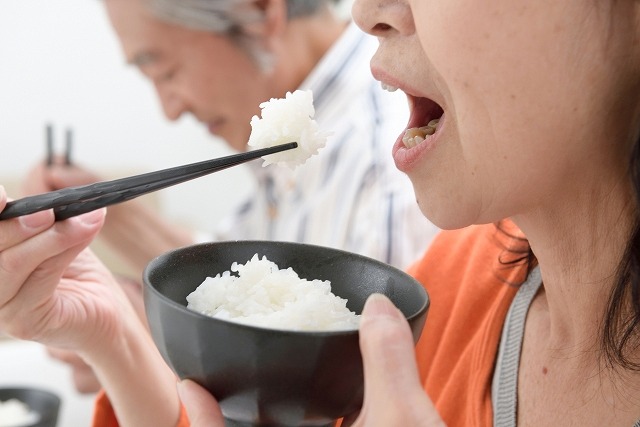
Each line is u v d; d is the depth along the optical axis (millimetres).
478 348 925
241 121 2051
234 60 1919
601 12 608
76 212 793
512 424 855
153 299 602
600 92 634
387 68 727
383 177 1801
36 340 949
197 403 606
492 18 612
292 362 558
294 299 698
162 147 3871
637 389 737
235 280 717
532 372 859
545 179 677
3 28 3447
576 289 774
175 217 3941
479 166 675
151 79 2018
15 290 858
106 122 3734
